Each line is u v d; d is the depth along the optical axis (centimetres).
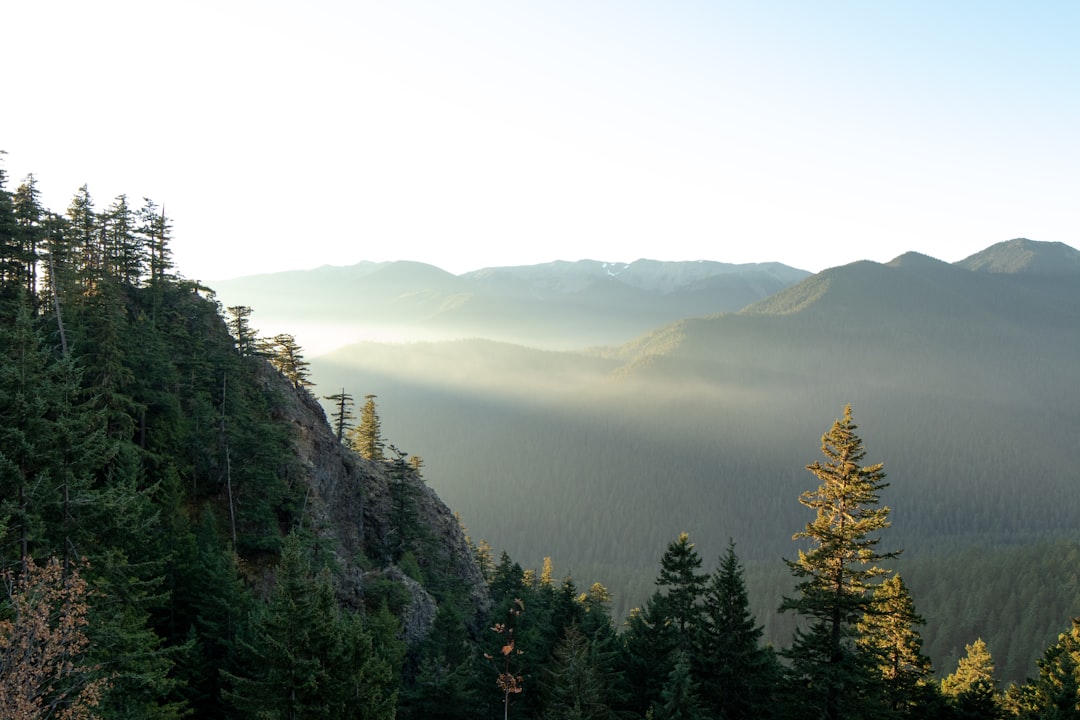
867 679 2908
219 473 4966
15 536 2058
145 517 3609
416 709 3753
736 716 3625
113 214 5431
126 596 2359
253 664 2775
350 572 5175
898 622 3772
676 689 2959
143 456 4312
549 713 3331
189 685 3212
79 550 2208
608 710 3350
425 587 6412
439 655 3981
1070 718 3412
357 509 6831
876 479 2839
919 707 3816
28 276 4462
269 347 6706
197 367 5184
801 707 2981
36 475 2138
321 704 2480
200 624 3550
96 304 4259
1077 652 4091
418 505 7756
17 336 2145
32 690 1669
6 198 4244
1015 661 12219
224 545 4462
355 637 2703
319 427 6775
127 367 4297
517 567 7025
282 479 5522
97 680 1955
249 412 5294
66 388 2223
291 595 2506
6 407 2097
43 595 1756
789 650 3016
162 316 5450
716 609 3822
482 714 3875
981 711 3778
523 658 3975
